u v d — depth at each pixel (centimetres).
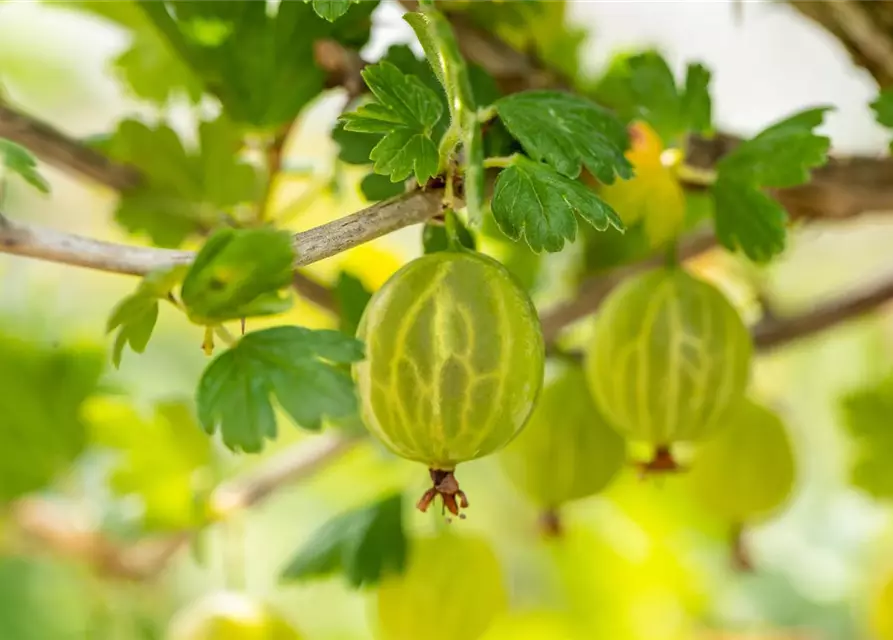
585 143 25
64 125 45
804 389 49
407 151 23
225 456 33
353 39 28
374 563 30
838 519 49
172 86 30
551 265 32
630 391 27
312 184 31
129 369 47
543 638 39
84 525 35
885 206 29
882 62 29
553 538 31
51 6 29
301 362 24
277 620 32
